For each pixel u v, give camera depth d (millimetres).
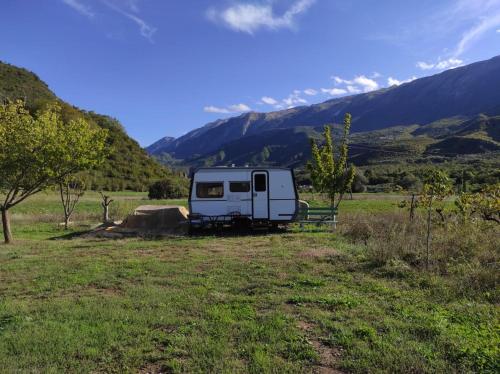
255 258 11289
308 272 9477
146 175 82312
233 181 18266
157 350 5160
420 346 5086
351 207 31062
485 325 5715
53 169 15555
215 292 7750
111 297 7555
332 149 21234
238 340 5398
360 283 8414
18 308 6863
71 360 4852
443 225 13188
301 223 18734
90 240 15844
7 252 12891
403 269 9195
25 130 14758
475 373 4418
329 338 5438
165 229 18656
